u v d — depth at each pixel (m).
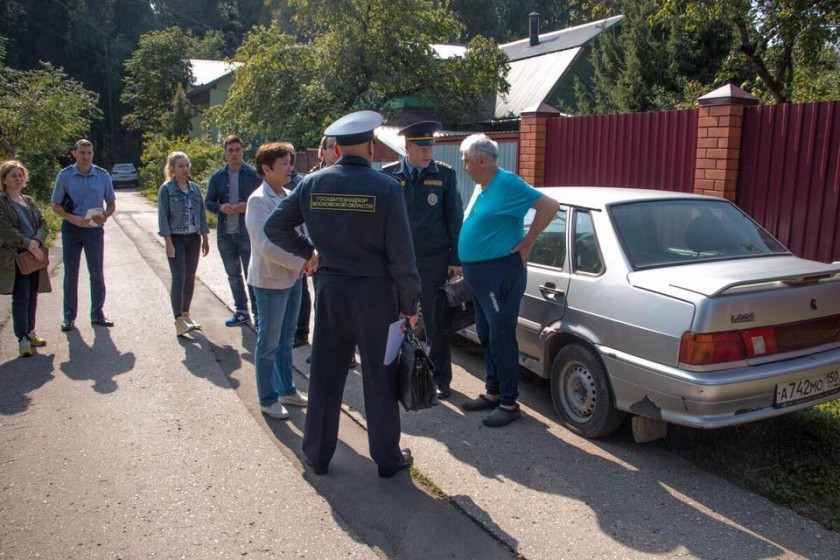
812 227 6.25
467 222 4.62
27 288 6.05
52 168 22.94
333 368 3.87
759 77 11.28
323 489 3.79
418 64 20.23
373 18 19.75
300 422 4.72
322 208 3.61
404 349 3.78
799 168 6.30
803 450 4.23
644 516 3.52
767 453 4.20
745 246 4.66
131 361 5.99
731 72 11.88
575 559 3.16
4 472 3.94
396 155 10.10
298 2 20.03
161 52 50.00
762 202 6.61
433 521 3.48
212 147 27.16
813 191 6.21
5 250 5.79
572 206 4.87
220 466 4.05
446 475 3.97
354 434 4.57
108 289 9.11
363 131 3.58
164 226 6.59
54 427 4.56
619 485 3.85
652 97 15.83
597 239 4.54
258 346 4.71
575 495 3.74
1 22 47.72
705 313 3.66
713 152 6.81
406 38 20.20
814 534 3.37
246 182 7.05
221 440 4.40
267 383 4.75
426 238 5.00
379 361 3.75
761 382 3.71
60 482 3.83
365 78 20.42
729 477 3.95
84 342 6.57
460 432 4.59
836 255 6.09
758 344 3.78
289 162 4.62
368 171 3.63
